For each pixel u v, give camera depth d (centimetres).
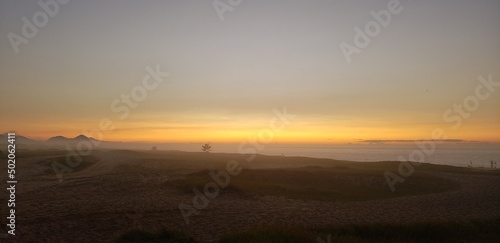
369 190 3619
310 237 1449
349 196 3083
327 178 3931
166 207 2277
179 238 1466
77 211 2033
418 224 1936
